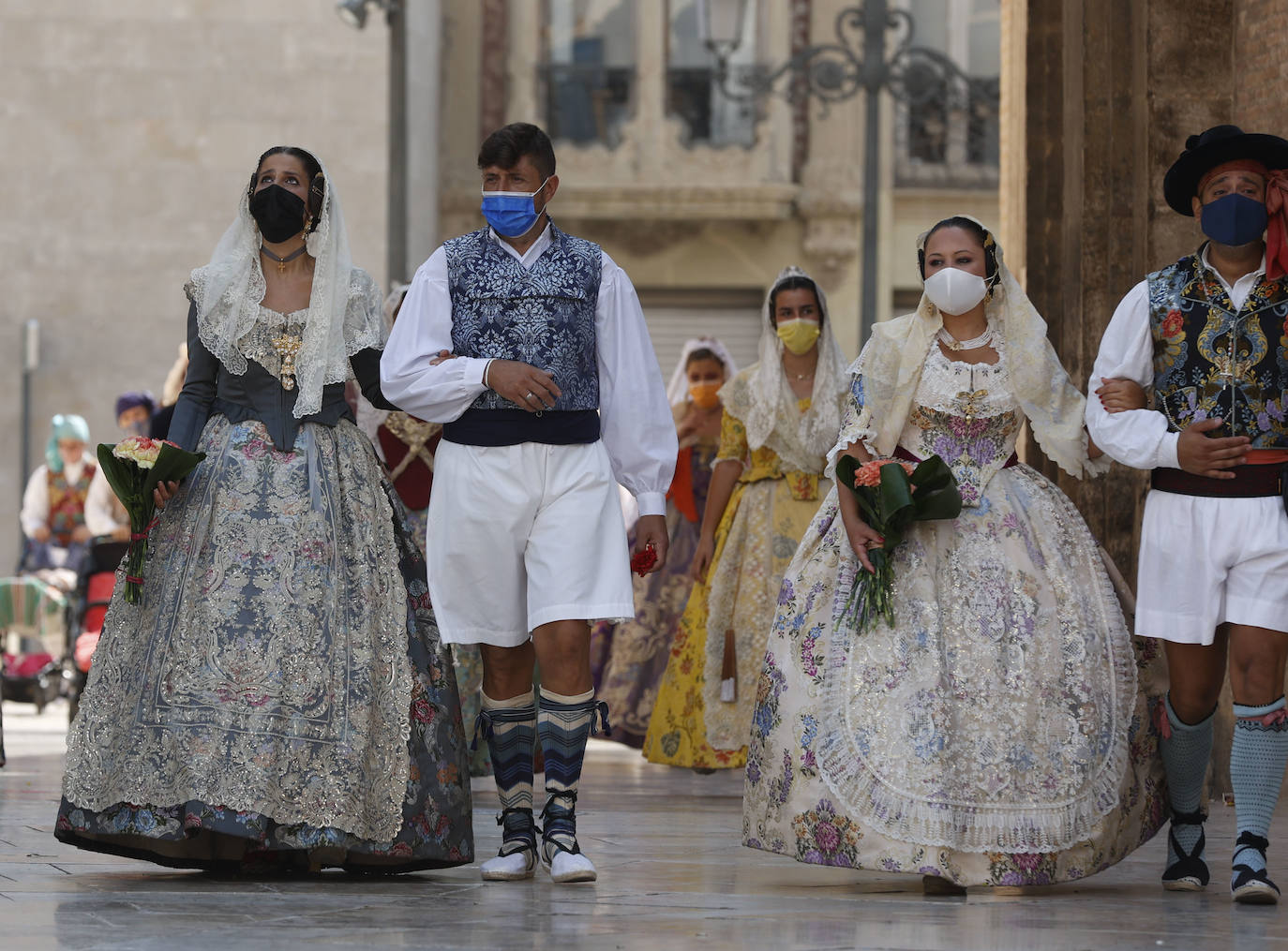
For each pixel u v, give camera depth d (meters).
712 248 59.84
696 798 19.91
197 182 50.25
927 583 12.96
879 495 12.69
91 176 50.25
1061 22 23.66
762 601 20.28
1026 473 13.63
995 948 10.07
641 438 13.36
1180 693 12.80
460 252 13.20
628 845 15.24
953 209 59.62
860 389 13.53
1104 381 13.04
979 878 12.34
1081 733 12.75
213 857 13.07
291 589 12.91
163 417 19.25
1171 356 12.79
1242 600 12.40
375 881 12.82
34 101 50.31
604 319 13.29
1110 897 12.48
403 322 13.13
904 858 12.29
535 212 12.99
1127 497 20.86
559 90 60.31
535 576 12.91
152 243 50.31
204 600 12.84
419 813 12.88
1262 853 12.30
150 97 50.34
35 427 50.03
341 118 50.00
